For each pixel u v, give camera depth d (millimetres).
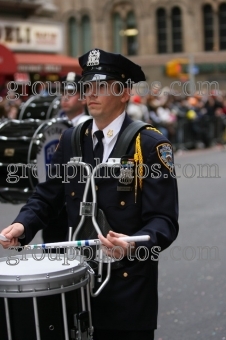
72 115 8984
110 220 5148
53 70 36438
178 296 9953
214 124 34906
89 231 5203
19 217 5262
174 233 5102
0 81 29797
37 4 37062
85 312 4781
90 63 5281
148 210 5051
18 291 4555
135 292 5070
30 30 37125
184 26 69812
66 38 73125
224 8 69062
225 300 9734
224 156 30453
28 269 4770
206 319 9023
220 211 16109
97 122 5316
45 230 7070
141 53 71562
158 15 70875
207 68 69188
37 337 4602
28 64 35469
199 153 31969
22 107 11008
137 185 5125
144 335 5156
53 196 5512
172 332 8586
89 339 4902
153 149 5113
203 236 13281
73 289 4688
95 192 5145
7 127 8766
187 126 32906
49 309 4637
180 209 16531
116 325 5102
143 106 28656
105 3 71625
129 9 71688
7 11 36000
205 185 20625
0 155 8547
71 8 72688
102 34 72188
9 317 4613
